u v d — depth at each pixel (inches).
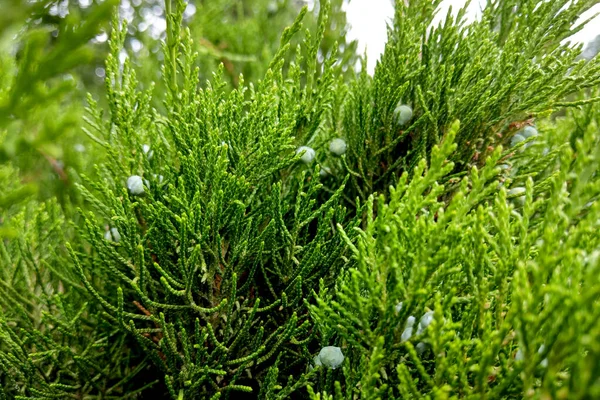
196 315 7.0
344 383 6.6
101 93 16.9
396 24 8.3
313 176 6.7
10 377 6.9
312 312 6.0
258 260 6.7
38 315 8.4
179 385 6.7
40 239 8.6
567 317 4.0
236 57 13.9
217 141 6.7
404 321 5.1
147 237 7.1
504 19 8.8
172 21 7.7
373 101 8.3
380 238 5.2
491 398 4.6
